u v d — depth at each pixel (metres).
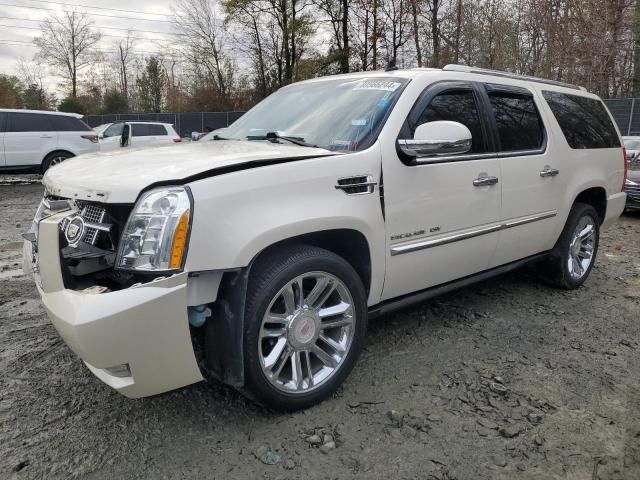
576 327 4.22
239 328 2.63
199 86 42.28
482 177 3.78
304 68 32.22
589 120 5.18
